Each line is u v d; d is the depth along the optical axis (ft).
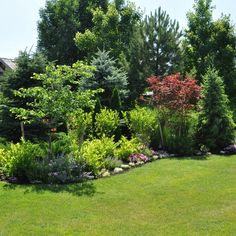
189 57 90.99
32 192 27.58
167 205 24.99
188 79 47.42
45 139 42.52
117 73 61.82
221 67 89.35
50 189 28.50
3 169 31.32
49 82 32.78
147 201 25.90
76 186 29.60
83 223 21.75
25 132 42.83
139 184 30.45
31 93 32.96
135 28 82.43
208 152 46.80
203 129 48.26
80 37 105.91
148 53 76.64
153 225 21.43
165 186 29.78
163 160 41.37
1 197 26.30
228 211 23.59
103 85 59.36
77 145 37.76
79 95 33.42
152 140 46.57
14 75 43.68
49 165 31.53
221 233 20.06
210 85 48.44
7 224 21.50
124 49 101.30
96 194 27.50
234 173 34.40
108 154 37.91
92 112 45.75
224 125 48.24
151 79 48.78
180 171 35.29
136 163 38.42
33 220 22.15
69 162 32.19
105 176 33.19
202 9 94.17
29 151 32.09
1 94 44.19
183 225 21.35
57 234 20.10
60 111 32.76
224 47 90.84
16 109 33.01
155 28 77.36
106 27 105.09
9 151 32.65
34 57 44.93
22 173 30.89
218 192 27.91
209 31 93.20
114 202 25.67
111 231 20.53
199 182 30.99
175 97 45.50
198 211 23.71
